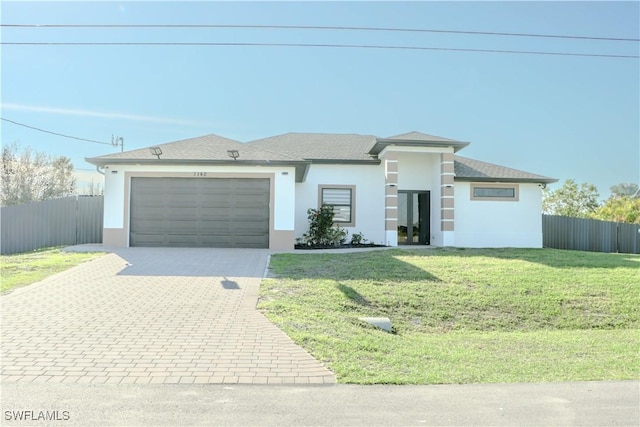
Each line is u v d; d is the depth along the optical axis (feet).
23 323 21.99
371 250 50.88
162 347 18.99
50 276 32.89
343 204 61.93
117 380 15.53
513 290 33.71
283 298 27.76
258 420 12.71
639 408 14.16
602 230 68.69
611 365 19.67
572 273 38.91
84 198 57.72
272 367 17.10
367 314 27.58
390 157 58.18
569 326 28.99
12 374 15.89
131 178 50.24
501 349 22.76
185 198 50.29
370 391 15.25
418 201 64.23
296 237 60.85
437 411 13.62
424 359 19.56
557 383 16.70
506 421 12.96
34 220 54.90
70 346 18.90
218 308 25.14
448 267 39.93
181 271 35.17
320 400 14.29
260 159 49.52
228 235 50.26
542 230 67.92
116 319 22.89
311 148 66.95
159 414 12.98
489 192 62.80
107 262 38.50
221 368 16.87
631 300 32.65
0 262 38.50
